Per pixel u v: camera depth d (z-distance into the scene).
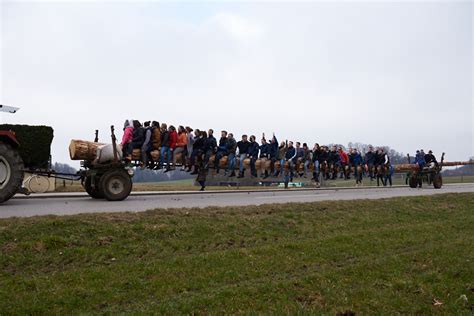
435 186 23.69
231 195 15.47
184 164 15.65
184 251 6.96
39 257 6.04
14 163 10.03
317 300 5.02
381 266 6.39
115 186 11.95
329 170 22.73
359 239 8.20
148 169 15.00
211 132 16.66
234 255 6.67
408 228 9.60
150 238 7.30
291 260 6.59
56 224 7.17
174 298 4.95
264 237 8.12
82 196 13.71
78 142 12.04
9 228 6.75
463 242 8.17
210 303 4.77
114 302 4.82
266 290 5.21
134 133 14.33
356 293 5.23
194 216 8.87
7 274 5.48
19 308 4.46
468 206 14.47
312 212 10.68
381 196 15.73
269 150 19.70
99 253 6.41
